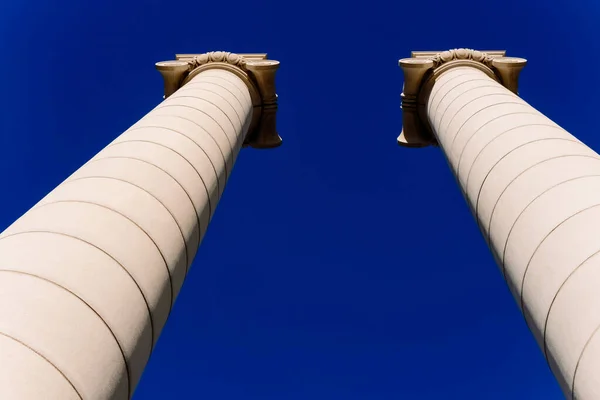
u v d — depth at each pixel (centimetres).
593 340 1048
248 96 2991
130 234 1295
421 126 3116
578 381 1067
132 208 1362
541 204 1370
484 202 1650
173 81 3089
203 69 3075
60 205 1294
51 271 1075
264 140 3250
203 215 1666
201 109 2184
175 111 2053
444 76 2845
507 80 2961
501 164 1638
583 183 1348
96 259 1166
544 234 1295
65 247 1148
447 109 2412
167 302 1356
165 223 1426
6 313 964
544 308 1215
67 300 1045
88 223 1240
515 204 1465
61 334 988
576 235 1216
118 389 1086
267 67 3102
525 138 1672
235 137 2309
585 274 1134
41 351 941
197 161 1766
